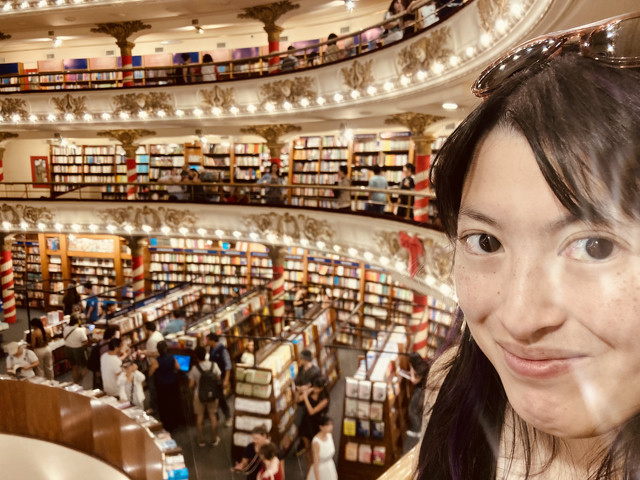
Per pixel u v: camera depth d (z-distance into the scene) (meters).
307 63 13.13
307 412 6.60
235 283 14.71
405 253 8.20
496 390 0.65
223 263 14.89
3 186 16.70
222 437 7.90
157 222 13.17
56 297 15.29
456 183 0.50
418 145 9.09
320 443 5.57
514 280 0.42
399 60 7.77
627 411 0.40
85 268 15.79
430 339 8.69
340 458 6.93
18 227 14.10
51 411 7.01
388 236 8.76
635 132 0.36
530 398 0.43
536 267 0.41
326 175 13.30
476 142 0.47
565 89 0.40
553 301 0.39
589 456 0.51
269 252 12.64
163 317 11.29
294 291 13.48
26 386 7.05
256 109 11.11
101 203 13.45
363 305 12.85
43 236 15.76
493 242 0.46
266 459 5.66
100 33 14.16
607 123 0.37
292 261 14.17
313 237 11.11
